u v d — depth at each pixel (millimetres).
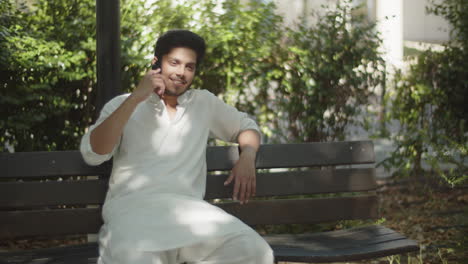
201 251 2502
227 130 2990
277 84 4578
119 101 2777
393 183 6055
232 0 4594
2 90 3902
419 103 5457
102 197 3043
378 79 4758
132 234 2418
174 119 2758
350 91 4648
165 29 4359
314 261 2707
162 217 2494
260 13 4512
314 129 4656
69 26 4211
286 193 3238
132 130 2711
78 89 4324
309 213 3260
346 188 3297
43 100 4082
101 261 2545
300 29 4609
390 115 5383
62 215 3008
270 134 4574
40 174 2971
